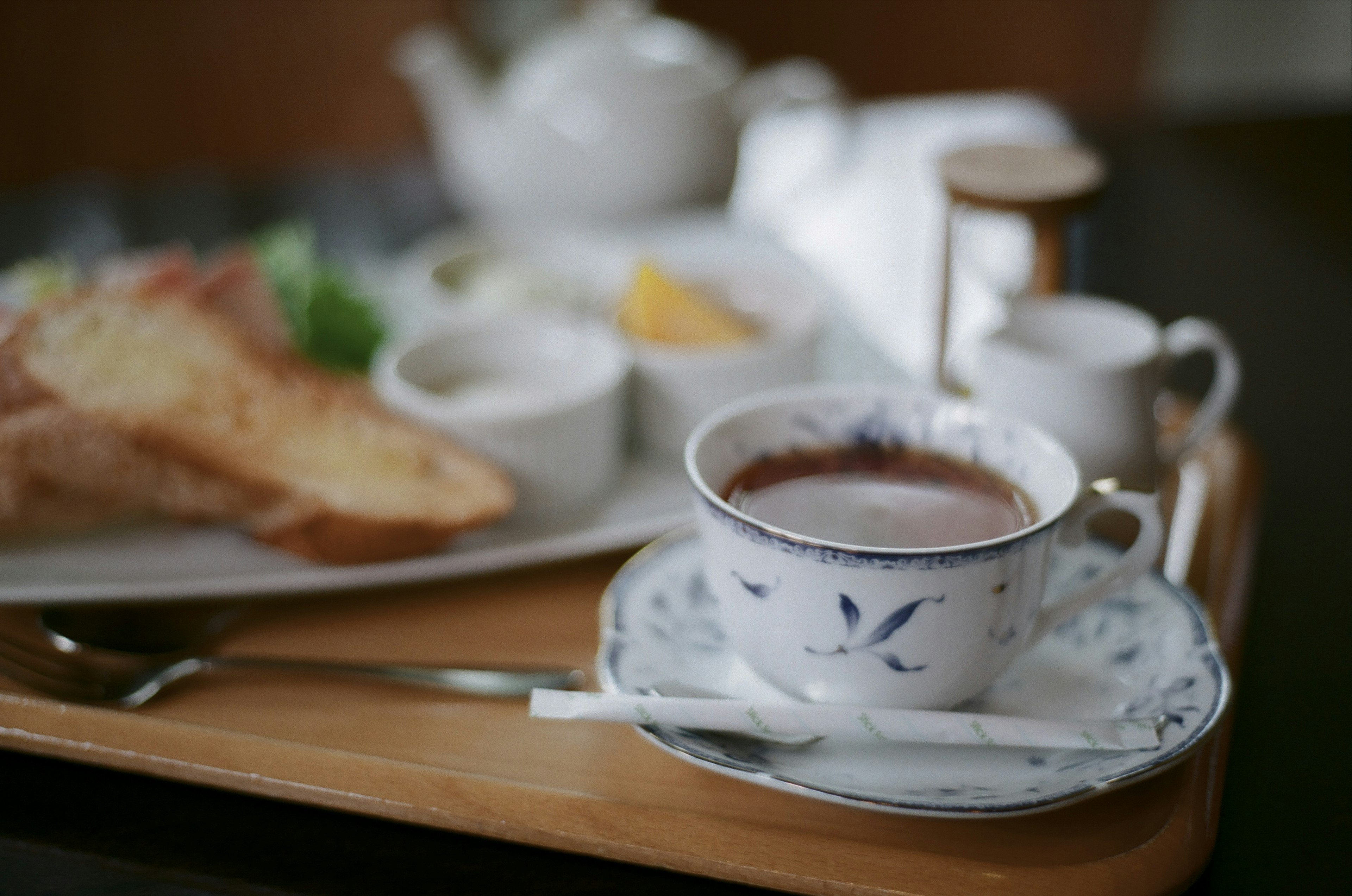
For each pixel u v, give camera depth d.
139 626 0.60
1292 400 0.76
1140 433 0.61
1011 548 0.52
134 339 0.67
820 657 0.53
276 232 0.84
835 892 0.51
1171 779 0.54
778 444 0.57
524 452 0.65
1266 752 0.57
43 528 0.64
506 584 0.64
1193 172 0.98
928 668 0.53
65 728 0.56
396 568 0.62
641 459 0.71
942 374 0.70
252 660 0.58
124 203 0.94
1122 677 0.56
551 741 0.56
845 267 0.89
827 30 2.04
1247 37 1.95
